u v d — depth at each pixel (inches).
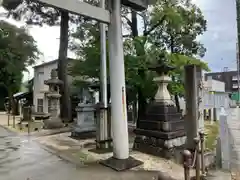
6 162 193.6
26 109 555.5
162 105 222.8
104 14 177.8
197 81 178.1
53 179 150.9
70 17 593.6
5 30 869.8
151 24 445.1
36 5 575.2
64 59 572.1
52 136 337.1
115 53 180.9
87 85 441.7
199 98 177.2
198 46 556.1
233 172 160.7
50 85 454.0
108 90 323.6
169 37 510.3
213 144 255.0
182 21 413.7
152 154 219.0
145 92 352.8
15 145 268.4
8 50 884.6
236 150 191.0
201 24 536.4
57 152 230.7
